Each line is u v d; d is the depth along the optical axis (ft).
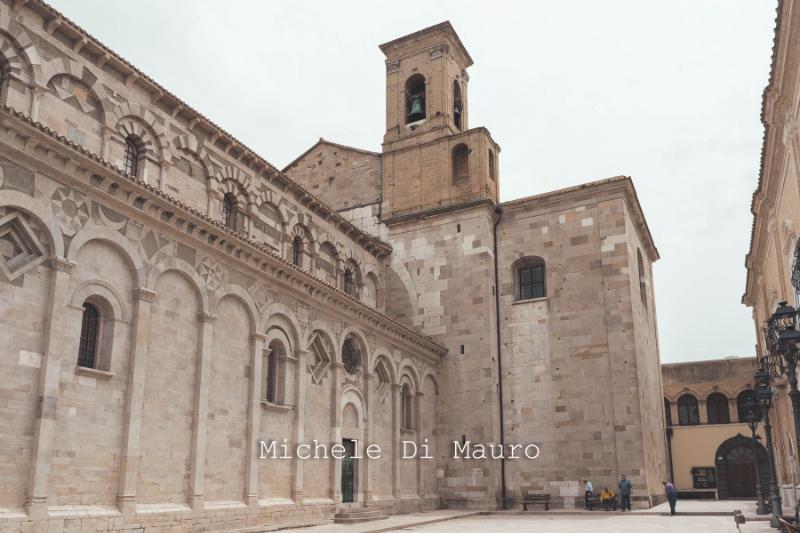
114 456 66.18
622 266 133.39
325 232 129.29
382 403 117.19
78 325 64.34
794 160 74.64
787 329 67.56
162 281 74.90
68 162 64.28
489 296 140.05
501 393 138.10
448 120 156.04
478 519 111.65
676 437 197.47
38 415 58.80
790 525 63.67
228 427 81.82
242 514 80.89
